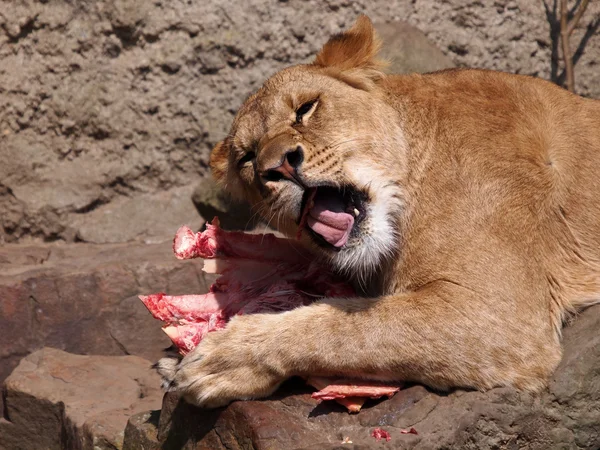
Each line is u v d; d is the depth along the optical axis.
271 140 9.24
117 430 10.71
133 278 13.88
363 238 9.26
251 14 15.99
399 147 9.59
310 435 8.43
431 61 15.64
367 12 16.22
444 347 8.73
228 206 15.20
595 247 9.77
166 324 10.22
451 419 8.48
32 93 15.76
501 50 16.55
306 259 10.43
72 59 15.84
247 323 8.88
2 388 13.09
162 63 15.93
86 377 12.48
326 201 9.45
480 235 9.12
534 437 8.82
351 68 9.98
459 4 16.48
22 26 15.70
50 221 15.64
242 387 8.75
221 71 16.02
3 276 13.70
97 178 15.87
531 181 9.44
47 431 12.00
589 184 9.88
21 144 15.76
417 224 9.33
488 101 9.93
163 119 16.00
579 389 8.94
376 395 8.69
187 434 9.10
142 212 15.88
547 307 9.20
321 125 9.40
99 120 15.88
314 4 16.11
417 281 9.27
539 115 9.99
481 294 8.89
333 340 8.72
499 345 8.76
